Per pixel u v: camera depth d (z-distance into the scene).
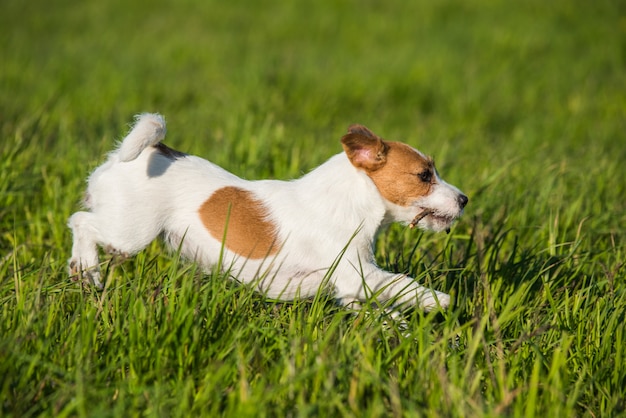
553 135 12.78
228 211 5.51
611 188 8.98
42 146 9.05
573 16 21.88
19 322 5.01
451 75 15.85
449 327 5.27
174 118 12.20
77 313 5.11
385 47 18.81
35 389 4.60
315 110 13.30
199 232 5.98
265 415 4.35
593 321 5.63
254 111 12.09
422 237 7.29
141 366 4.79
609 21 21.09
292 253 5.91
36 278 5.73
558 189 8.38
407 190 5.93
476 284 6.12
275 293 6.01
